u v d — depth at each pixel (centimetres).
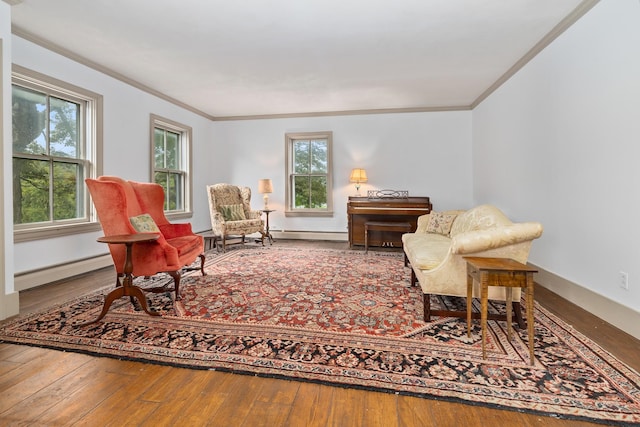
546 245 311
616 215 223
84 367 167
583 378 155
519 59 363
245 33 302
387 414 132
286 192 623
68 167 354
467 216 298
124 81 417
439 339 197
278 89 471
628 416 129
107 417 130
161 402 140
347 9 263
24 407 136
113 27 291
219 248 521
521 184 366
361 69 393
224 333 206
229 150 643
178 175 555
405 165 580
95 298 273
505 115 411
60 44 324
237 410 135
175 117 529
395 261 423
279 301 267
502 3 254
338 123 601
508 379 155
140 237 237
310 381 154
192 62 372
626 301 213
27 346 188
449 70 397
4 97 232
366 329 212
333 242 591
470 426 125
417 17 275
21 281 296
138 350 183
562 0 251
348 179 601
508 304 196
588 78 251
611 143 227
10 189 237
